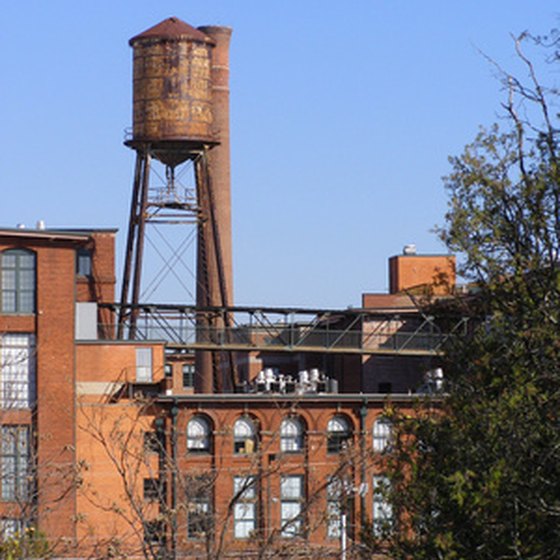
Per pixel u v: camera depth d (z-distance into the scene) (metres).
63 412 93.06
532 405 36.97
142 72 111.50
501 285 37.91
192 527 55.94
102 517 89.38
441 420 39.12
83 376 97.06
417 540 38.81
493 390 37.78
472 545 37.22
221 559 53.44
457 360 39.25
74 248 95.38
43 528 87.00
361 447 70.62
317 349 108.62
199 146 112.19
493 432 37.12
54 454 92.06
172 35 111.00
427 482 37.94
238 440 98.69
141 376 98.31
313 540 64.25
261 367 135.12
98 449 92.69
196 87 111.62
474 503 36.09
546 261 37.62
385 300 130.50
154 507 87.81
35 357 93.81
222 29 128.00
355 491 59.03
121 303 105.62
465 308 39.59
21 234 93.62
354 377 120.06
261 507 84.19
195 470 76.38
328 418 100.69
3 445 90.44
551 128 38.16
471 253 38.31
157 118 110.94
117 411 95.56
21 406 93.00
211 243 126.12
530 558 36.31
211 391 123.88
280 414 97.88
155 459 94.62
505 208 38.22
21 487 79.81
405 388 118.12
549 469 36.91
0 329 93.62
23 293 94.69
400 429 39.84
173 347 103.81
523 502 36.62
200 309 106.31
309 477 86.50
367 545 41.38
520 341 37.56
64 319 94.75
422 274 130.75
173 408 96.75
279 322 124.94
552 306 37.19
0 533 54.53
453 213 38.47
